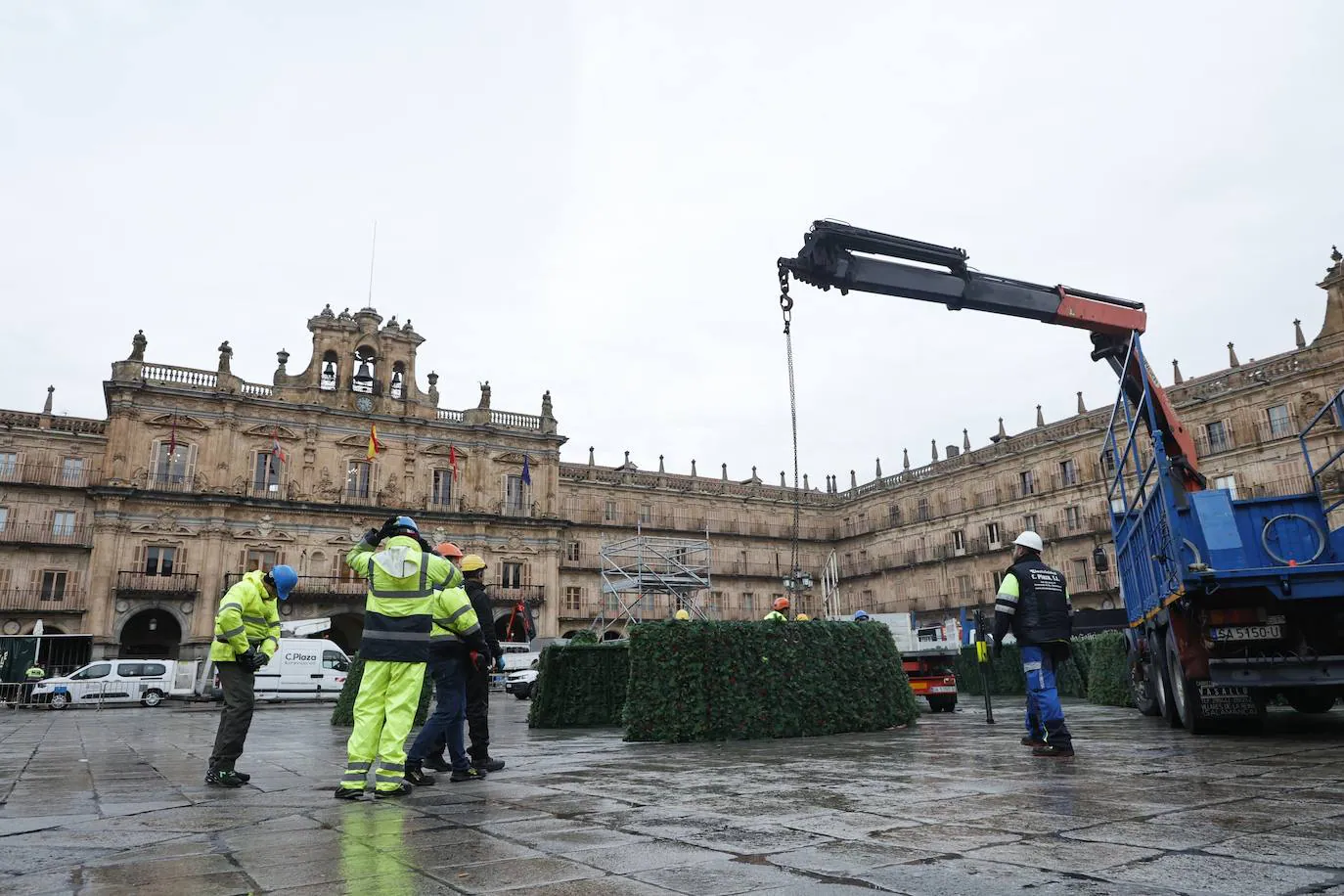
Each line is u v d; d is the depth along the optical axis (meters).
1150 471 10.57
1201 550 8.98
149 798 6.01
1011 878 3.23
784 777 6.51
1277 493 39.75
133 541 42.09
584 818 4.82
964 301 12.91
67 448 45.16
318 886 3.34
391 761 5.95
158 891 3.29
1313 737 8.59
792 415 13.12
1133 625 12.58
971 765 6.91
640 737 10.41
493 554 50.38
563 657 15.01
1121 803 4.78
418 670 6.21
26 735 14.63
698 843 4.04
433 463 50.03
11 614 41.22
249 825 4.79
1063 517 50.03
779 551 64.12
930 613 57.38
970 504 55.78
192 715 23.58
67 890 3.31
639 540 50.97
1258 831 3.94
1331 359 38.47
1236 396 41.78
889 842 3.94
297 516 45.72
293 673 32.59
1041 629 7.75
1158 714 12.20
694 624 10.85
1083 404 51.06
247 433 45.59
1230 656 8.91
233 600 6.97
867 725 11.38
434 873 3.54
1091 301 13.60
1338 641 8.63
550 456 53.31
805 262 12.29
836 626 11.80
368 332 49.94
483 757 7.64
